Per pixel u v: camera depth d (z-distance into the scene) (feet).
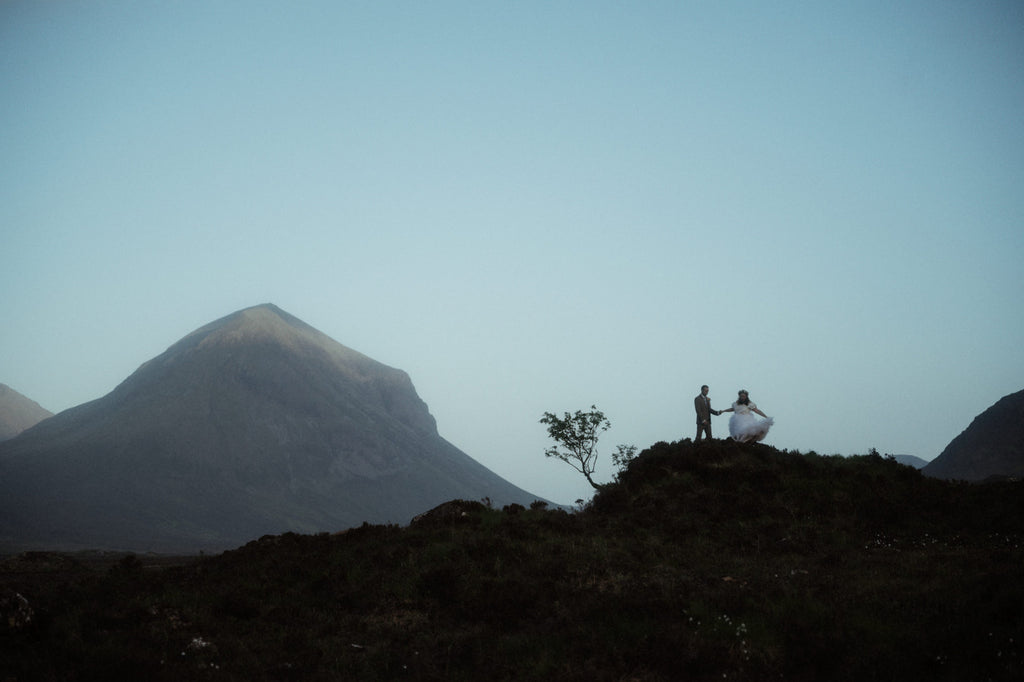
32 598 63.10
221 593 65.31
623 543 73.61
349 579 67.82
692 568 65.00
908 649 43.60
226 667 48.67
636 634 49.37
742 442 100.12
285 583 68.59
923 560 63.72
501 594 58.90
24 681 43.19
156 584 70.03
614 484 96.37
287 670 48.24
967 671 40.50
